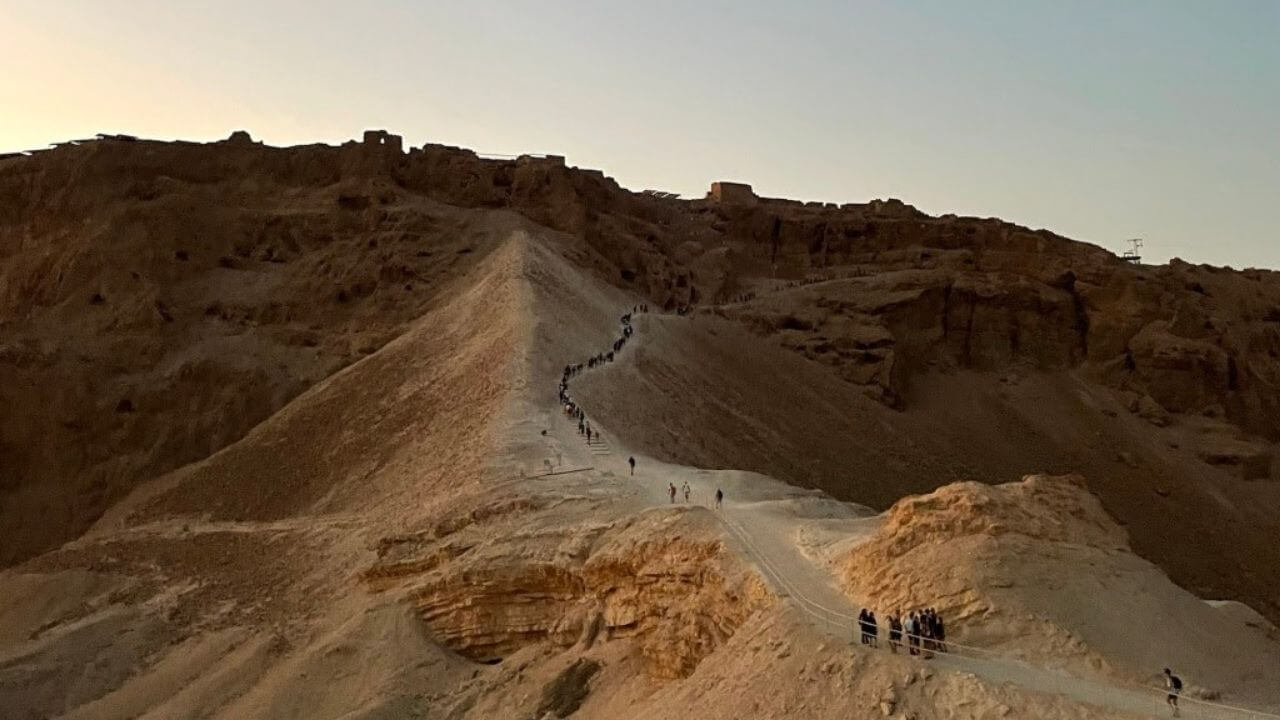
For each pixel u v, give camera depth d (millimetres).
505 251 95625
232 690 43312
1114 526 27922
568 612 37156
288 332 93438
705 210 142625
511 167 120250
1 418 86688
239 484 70312
